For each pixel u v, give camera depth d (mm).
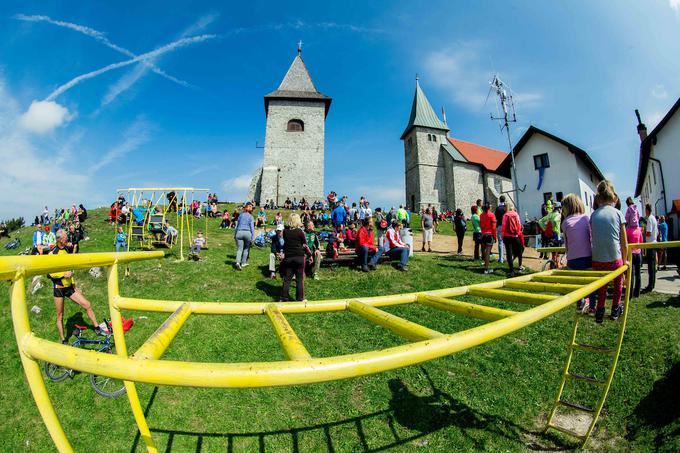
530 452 3980
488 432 4254
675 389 4332
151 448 2143
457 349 1390
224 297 8383
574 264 4133
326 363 1119
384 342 6250
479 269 10812
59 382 5270
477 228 12164
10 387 5434
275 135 40156
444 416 4504
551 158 31531
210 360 5738
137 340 6449
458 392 4906
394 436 4230
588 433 3928
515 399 4758
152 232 13328
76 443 4359
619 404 4414
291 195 38844
